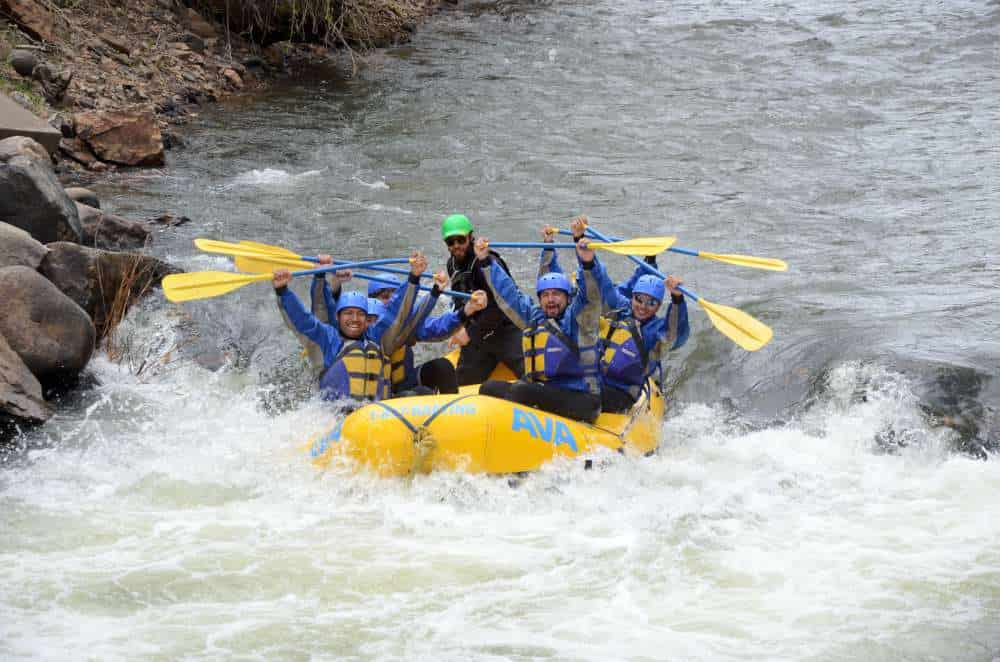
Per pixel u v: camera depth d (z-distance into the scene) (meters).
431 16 58.69
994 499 17.23
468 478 16.97
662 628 13.40
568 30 56.47
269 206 31.59
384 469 16.98
